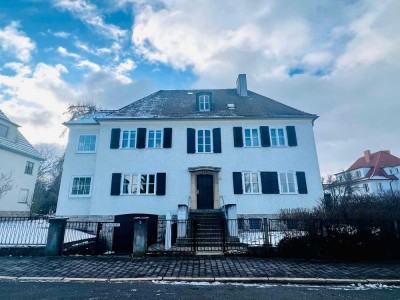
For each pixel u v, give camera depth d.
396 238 8.43
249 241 10.59
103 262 7.91
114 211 15.95
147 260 8.19
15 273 6.62
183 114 18.05
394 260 8.17
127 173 16.70
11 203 20.98
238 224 11.87
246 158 16.86
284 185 16.45
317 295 5.22
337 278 6.25
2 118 20.64
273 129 17.67
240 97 21.09
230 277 6.32
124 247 12.92
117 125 17.77
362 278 6.25
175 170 16.69
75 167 17.33
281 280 6.12
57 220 9.12
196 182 16.59
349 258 8.27
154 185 16.48
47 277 6.30
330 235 8.52
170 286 5.77
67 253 9.29
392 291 5.49
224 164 16.73
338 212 9.36
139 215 15.74
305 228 8.70
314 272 6.78
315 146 17.12
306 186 16.30
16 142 22.12
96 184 16.45
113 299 4.89
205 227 12.50
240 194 16.11
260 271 6.86
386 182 39.12
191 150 17.03
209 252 9.30
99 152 17.09
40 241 10.17
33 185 23.83
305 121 17.72
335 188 35.50
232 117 17.36
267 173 16.52
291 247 8.60
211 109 18.69
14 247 8.83
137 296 5.07
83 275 6.51
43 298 4.93
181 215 12.67
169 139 17.31
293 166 16.73
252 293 5.31
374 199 11.29
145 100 20.56
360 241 8.38
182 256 8.73
